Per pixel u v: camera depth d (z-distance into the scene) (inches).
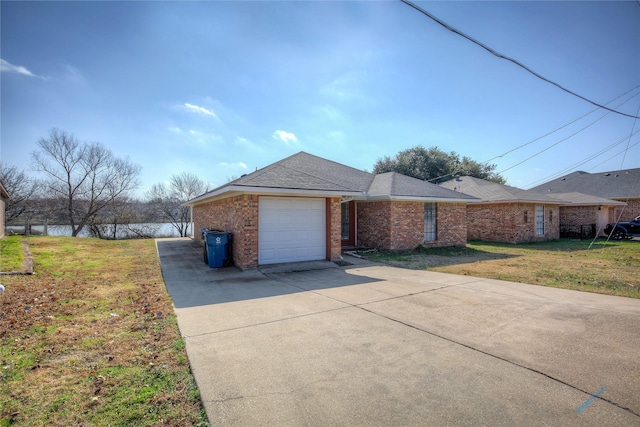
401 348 158.6
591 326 188.7
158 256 509.0
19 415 105.6
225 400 113.7
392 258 487.2
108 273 366.0
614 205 938.1
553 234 834.8
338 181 600.4
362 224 591.2
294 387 122.3
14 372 134.6
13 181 1157.1
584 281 324.5
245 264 374.0
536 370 134.9
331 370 136.0
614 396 115.2
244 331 183.3
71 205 1197.7
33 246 571.2
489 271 383.6
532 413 105.4
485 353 152.2
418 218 577.3
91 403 112.6
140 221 1290.6
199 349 157.9
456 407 109.0
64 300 247.8
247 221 374.6
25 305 231.6
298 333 179.9
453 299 252.8
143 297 259.4
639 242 765.3
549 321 198.5
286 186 375.9
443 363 142.0
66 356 150.4
